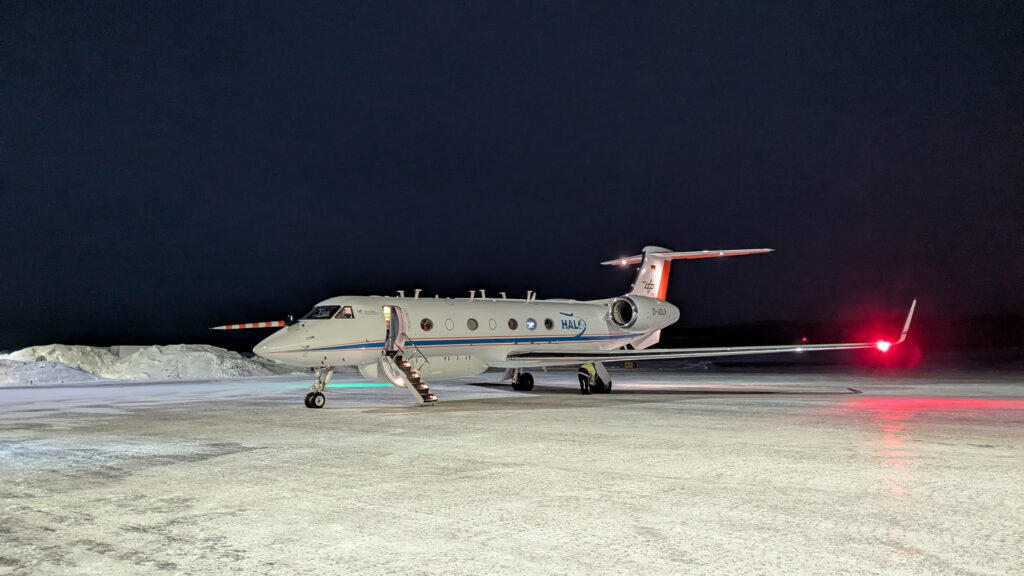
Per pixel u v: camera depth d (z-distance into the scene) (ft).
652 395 69.36
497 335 72.02
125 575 16.44
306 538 19.17
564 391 78.13
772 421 44.65
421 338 65.16
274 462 31.19
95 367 132.26
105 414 55.52
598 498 23.38
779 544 18.03
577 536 18.97
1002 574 15.75
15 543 19.12
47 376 113.09
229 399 70.79
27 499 24.52
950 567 16.20
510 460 30.86
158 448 36.09
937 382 89.92
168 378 124.36
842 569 16.12
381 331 62.13
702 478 26.48
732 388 80.43
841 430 39.96
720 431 39.86
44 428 46.03
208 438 39.70
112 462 31.96
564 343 79.61
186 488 25.96
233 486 26.16
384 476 27.61
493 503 22.86
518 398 66.59
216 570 16.66
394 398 68.28
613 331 85.66
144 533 19.92
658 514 21.18
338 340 59.31
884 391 73.20
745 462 29.76
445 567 16.61
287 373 135.44
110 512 22.48
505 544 18.34
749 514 21.07
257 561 17.28
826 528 19.47
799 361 193.16
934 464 28.99
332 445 36.17
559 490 24.68
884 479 26.03
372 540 18.89
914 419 45.44
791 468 28.30
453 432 40.68
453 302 70.79
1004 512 21.12
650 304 82.79
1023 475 26.66
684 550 17.62
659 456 31.48
